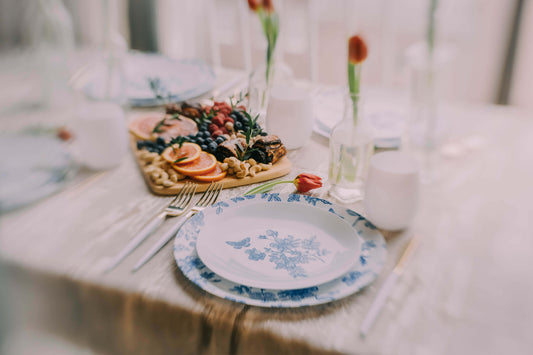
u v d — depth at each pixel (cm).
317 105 125
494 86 220
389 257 71
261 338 58
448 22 203
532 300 62
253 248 72
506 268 68
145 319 64
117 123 94
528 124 111
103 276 66
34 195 84
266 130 109
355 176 87
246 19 192
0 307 71
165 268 68
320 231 76
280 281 66
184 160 91
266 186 88
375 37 220
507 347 55
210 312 61
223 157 97
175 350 64
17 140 100
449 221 78
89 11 210
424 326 58
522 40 206
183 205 83
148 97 126
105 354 69
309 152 105
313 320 59
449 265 68
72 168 95
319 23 255
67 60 120
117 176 93
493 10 204
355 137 84
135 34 252
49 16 116
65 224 78
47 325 71
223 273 64
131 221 79
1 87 115
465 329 58
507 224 77
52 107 115
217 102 114
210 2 200
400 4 217
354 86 80
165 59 149
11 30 123
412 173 73
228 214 79
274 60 113
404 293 63
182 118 114
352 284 64
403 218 75
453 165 95
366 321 58
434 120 97
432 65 95
